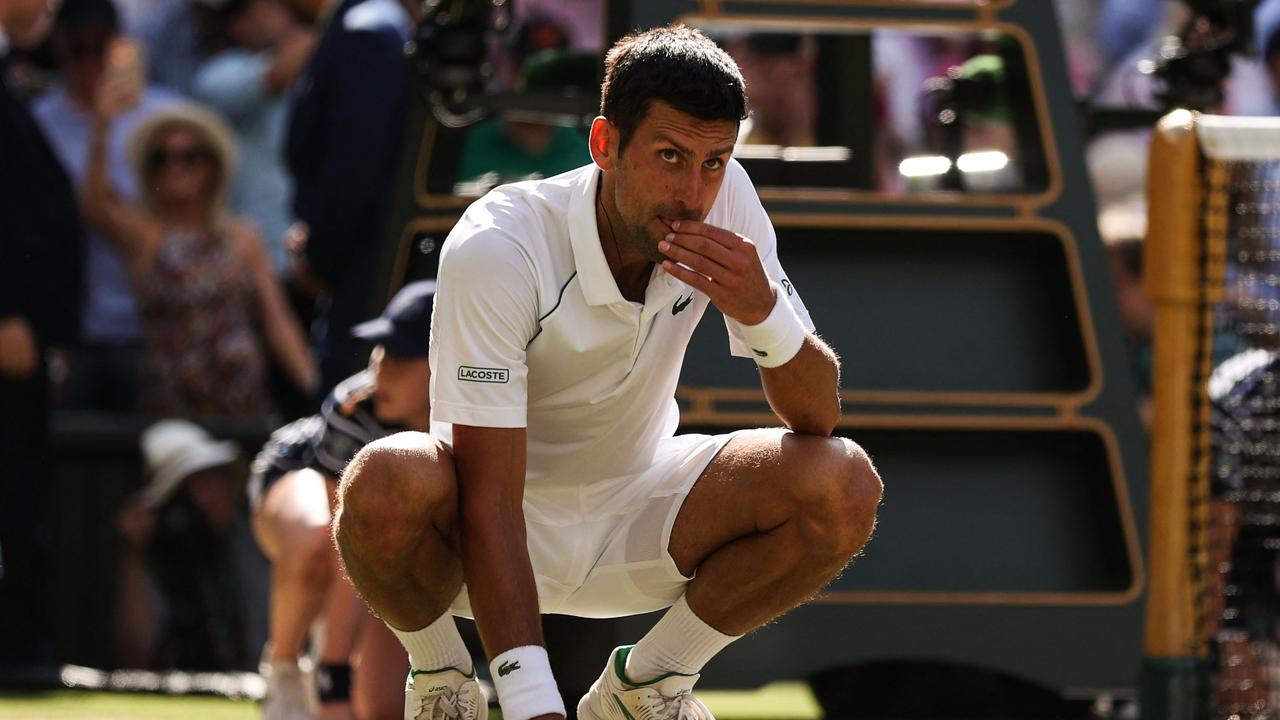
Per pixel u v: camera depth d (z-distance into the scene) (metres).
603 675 12.45
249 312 27.62
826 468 11.11
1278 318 17.77
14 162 23.81
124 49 27.89
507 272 10.80
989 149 20.17
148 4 29.80
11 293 23.75
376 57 21.09
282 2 29.66
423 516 10.87
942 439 17.92
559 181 11.19
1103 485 17.92
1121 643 17.61
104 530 25.48
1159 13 29.77
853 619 17.28
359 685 16.23
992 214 17.84
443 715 11.89
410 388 15.90
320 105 21.47
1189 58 19.06
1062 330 18.11
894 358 17.70
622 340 11.16
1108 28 30.05
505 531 10.84
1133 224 26.36
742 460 11.50
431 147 18.30
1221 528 17.50
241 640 25.14
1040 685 17.56
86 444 25.52
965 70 20.20
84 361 27.61
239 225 27.78
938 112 20.28
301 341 28.11
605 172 10.77
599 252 10.88
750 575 11.49
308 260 21.52
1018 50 18.62
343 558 11.22
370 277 21.12
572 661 16.69
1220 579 17.36
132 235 27.48
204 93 29.28
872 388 17.59
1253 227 17.30
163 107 27.38
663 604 12.27
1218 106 19.27
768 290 10.66
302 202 21.56
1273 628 17.62
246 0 29.61
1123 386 17.83
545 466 11.88
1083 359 17.94
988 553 17.73
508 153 20.89
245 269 27.58
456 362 10.86
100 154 27.55
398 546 10.88
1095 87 29.84
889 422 17.53
